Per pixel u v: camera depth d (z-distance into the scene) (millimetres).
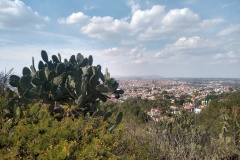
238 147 5227
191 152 4367
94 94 5223
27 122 3879
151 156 3939
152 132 4910
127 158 3439
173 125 6168
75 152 3178
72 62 5902
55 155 3037
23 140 3225
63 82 5199
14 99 4805
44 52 5723
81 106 5117
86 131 3750
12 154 3006
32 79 4875
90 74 5344
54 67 5766
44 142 3330
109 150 3445
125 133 4418
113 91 5188
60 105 5203
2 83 5098
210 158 4590
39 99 4938
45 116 4027
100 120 4375
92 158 3057
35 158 3197
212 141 5449
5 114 4273
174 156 4207
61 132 3516
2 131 3377
